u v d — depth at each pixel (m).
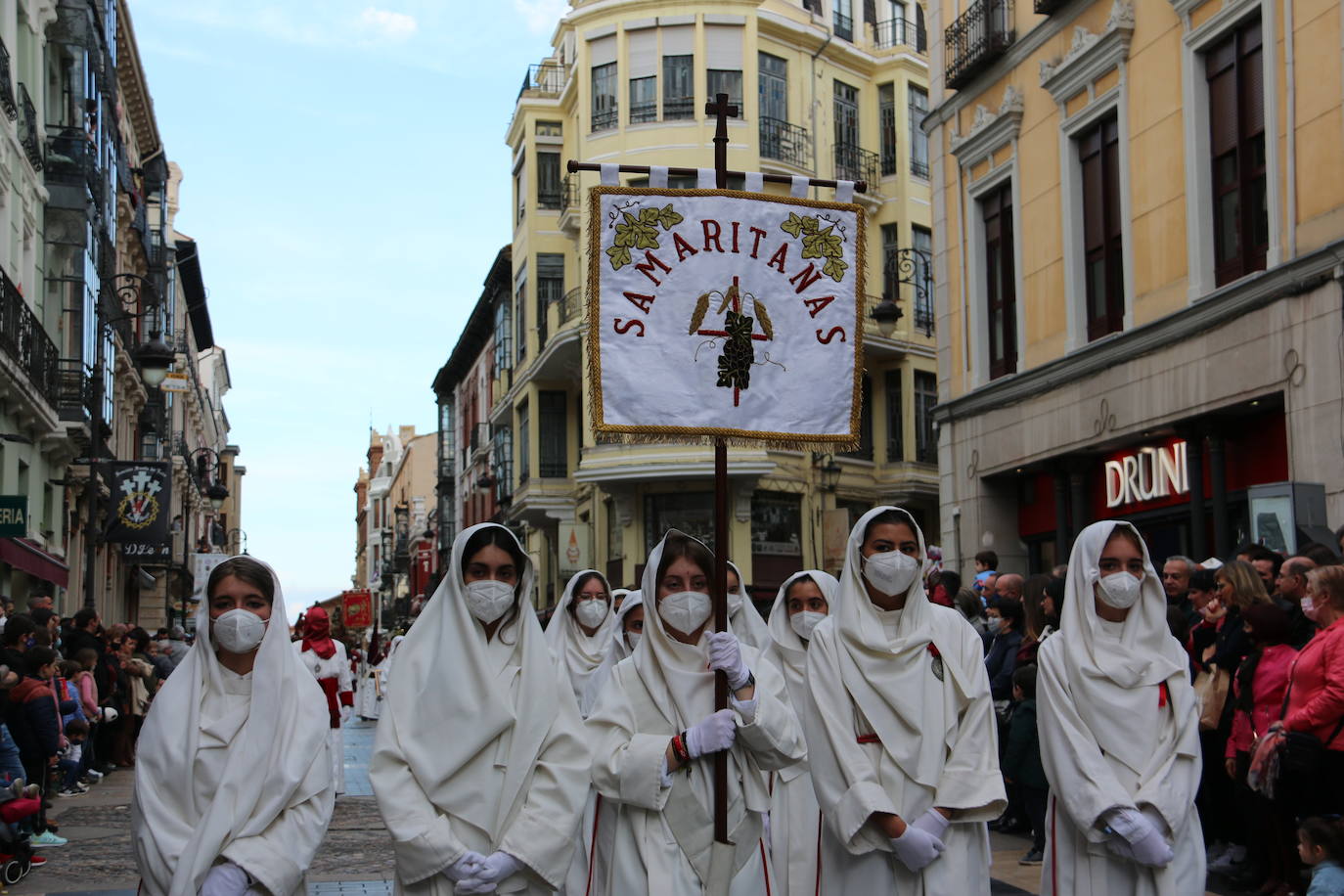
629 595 7.56
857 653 5.56
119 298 33.44
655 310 5.77
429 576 63.25
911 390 33.78
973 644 5.74
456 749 4.86
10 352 20.17
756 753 5.09
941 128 22.56
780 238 5.90
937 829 5.32
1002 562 21.09
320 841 4.96
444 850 4.72
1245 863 8.52
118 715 18.31
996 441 20.84
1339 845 6.31
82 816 13.32
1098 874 5.64
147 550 24.28
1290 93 14.52
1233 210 15.83
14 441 21.94
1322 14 14.06
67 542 27.72
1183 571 10.05
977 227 21.58
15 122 22.16
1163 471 17.33
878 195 34.31
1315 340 14.05
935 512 35.09
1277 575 9.66
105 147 30.31
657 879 4.97
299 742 4.93
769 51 32.22
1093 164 18.72
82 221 25.98
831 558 31.84
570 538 33.12
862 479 33.59
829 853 5.59
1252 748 8.16
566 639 9.41
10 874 9.59
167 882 4.73
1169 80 16.75
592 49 32.91
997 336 21.28
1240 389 15.29
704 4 31.55
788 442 5.81
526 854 4.78
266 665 4.94
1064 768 5.69
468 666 4.94
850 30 34.69
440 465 63.91
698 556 5.20
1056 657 5.87
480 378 53.56
